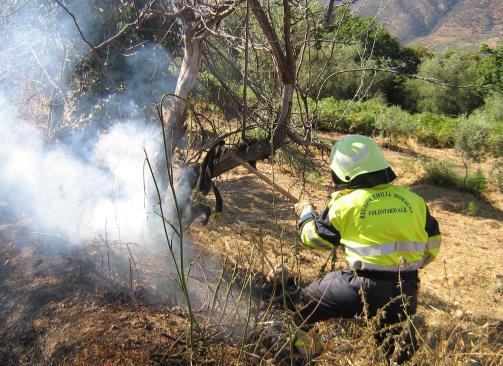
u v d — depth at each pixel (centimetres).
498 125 1827
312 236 306
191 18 425
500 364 287
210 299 368
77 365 288
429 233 307
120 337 305
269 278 371
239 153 416
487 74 2444
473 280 590
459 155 1548
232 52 499
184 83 423
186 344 308
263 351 321
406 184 1104
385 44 2612
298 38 450
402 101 2617
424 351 280
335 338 303
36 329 308
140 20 433
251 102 486
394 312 296
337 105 1639
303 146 481
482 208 989
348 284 301
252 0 368
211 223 492
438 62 2512
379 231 292
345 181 305
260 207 684
